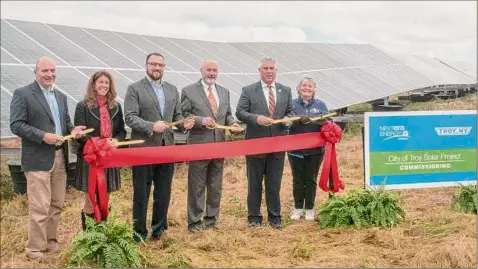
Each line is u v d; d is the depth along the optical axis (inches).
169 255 247.6
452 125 355.9
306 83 313.6
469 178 360.8
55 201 251.0
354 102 813.2
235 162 519.5
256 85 294.0
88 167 250.7
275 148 290.8
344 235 282.5
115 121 258.5
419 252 242.5
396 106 845.2
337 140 304.0
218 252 257.0
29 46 517.7
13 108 231.5
